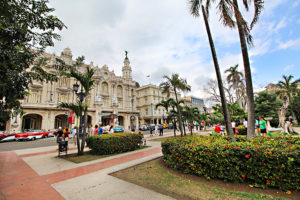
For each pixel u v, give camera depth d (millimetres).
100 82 44469
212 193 3521
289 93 28641
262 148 3721
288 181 3320
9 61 4508
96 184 4297
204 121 27516
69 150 10656
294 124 28828
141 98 59594
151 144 12156
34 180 4750
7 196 3676
